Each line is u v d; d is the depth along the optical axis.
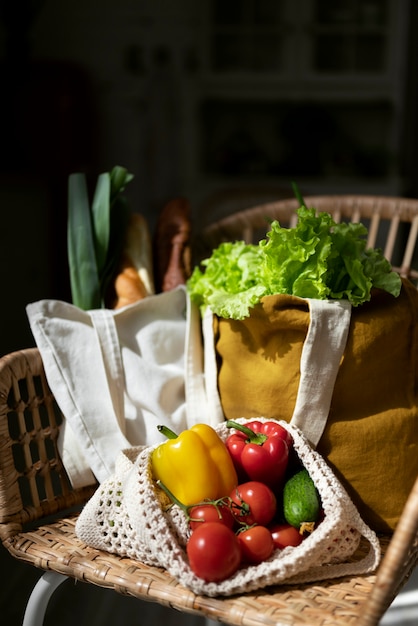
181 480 0.85
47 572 0.86
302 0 3.20
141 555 0.79
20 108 2.76
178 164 3.27
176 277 1.13
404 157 3.24
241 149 3.28
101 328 1.00
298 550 0.75
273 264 0.92
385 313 0.90
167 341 1.04
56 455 0.98
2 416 0.90
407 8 3.15
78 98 2.88
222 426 0.93
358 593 0.74
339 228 0.92
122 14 3.10
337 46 3.27
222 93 3.26
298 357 0.90
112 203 1.13
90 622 1.24
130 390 0.99
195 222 2.53
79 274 1.08
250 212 1.31
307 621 0.69
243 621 0.70
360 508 0.88
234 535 0.75
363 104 3.29
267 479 0.86
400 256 2.87
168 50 3.19
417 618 1.22
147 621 1.25
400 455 0.88
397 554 0.66
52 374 0.96
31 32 3.07
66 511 1.63
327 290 0.90
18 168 2.74
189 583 0.73
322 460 0.85
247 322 0.92
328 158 3.23
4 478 0.90
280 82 3.26
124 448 0.91
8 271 2.55
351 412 0.90
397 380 0.91
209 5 3.19
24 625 0.85
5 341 2.56
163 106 3.22
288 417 0.92
